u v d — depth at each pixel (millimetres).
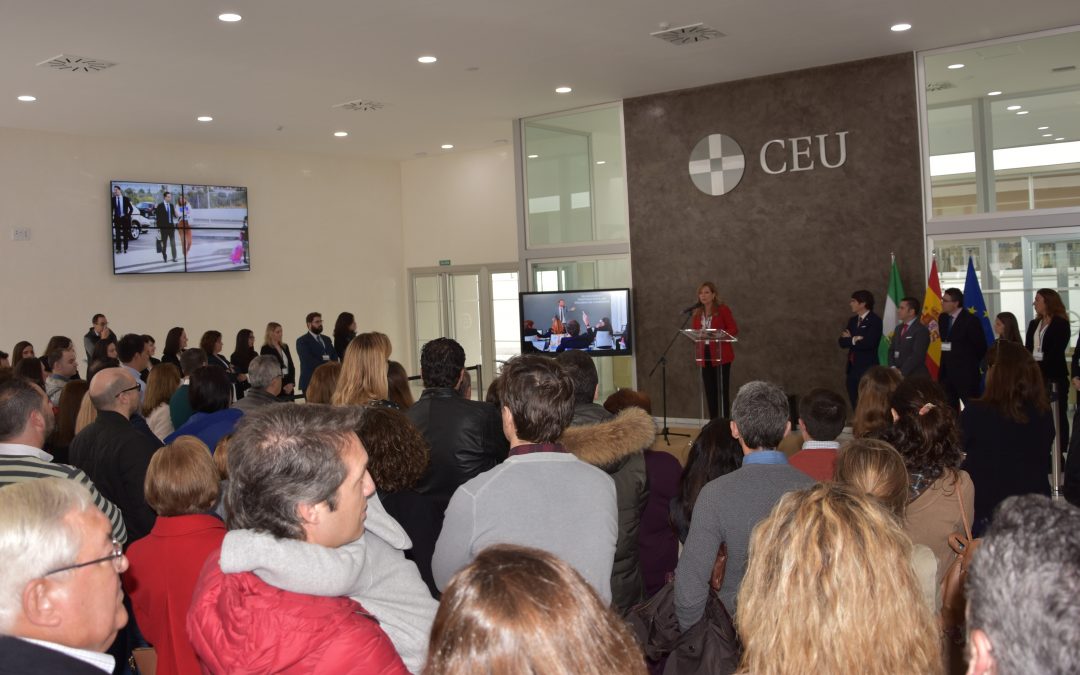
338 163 14000
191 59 7742
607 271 10797
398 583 1670
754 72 9297
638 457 2773
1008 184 8492
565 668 895
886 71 8867
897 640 1269
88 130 10734
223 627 1335
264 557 1347
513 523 2004
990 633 876
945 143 8727
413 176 14859
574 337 10297
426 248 14789
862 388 3785
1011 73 8344
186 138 11633
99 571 1361
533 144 11250
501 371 2209
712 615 2217
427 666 941
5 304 10312
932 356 8188
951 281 8781
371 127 11461
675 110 10047
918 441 2738
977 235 8578
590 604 952
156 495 2316
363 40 7398
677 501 2994
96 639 1358
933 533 2668
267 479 1416
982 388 7777
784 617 1308
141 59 7652
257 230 12914
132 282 11484
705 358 9172
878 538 1312
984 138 8547
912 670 1271
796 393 9508
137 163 11555
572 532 2029
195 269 12039
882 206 8992
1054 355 7230
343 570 1386
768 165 9570
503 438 3141
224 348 12484
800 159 9383
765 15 7191
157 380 5207
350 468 1492
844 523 1323
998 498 3590
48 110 9516
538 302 10406
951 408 2805
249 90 9047
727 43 8016
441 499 3045
